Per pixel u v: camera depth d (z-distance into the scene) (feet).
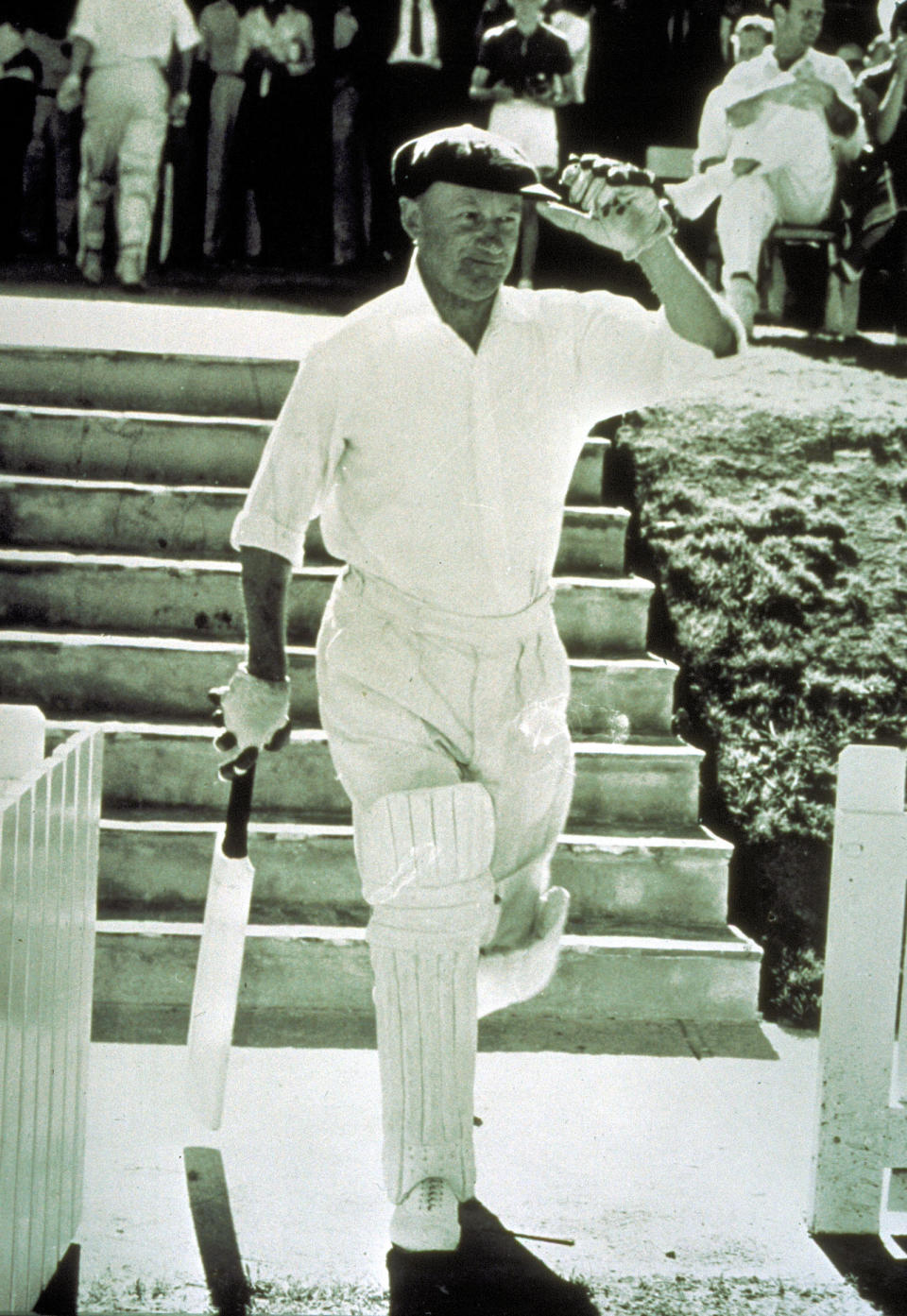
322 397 11.15
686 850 16.48
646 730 18.35
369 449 11.27
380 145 37.04
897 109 27.37
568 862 16.44
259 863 16.20
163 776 17.01
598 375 11.53
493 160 10.89
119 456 20.67
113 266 33.86
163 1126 12.70
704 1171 12.35
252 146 36.63
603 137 37.29
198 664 17.90
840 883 11.18
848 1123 11.35
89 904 11.15
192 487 20.30
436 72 38.04
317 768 17.11
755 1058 14.76
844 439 21.97
